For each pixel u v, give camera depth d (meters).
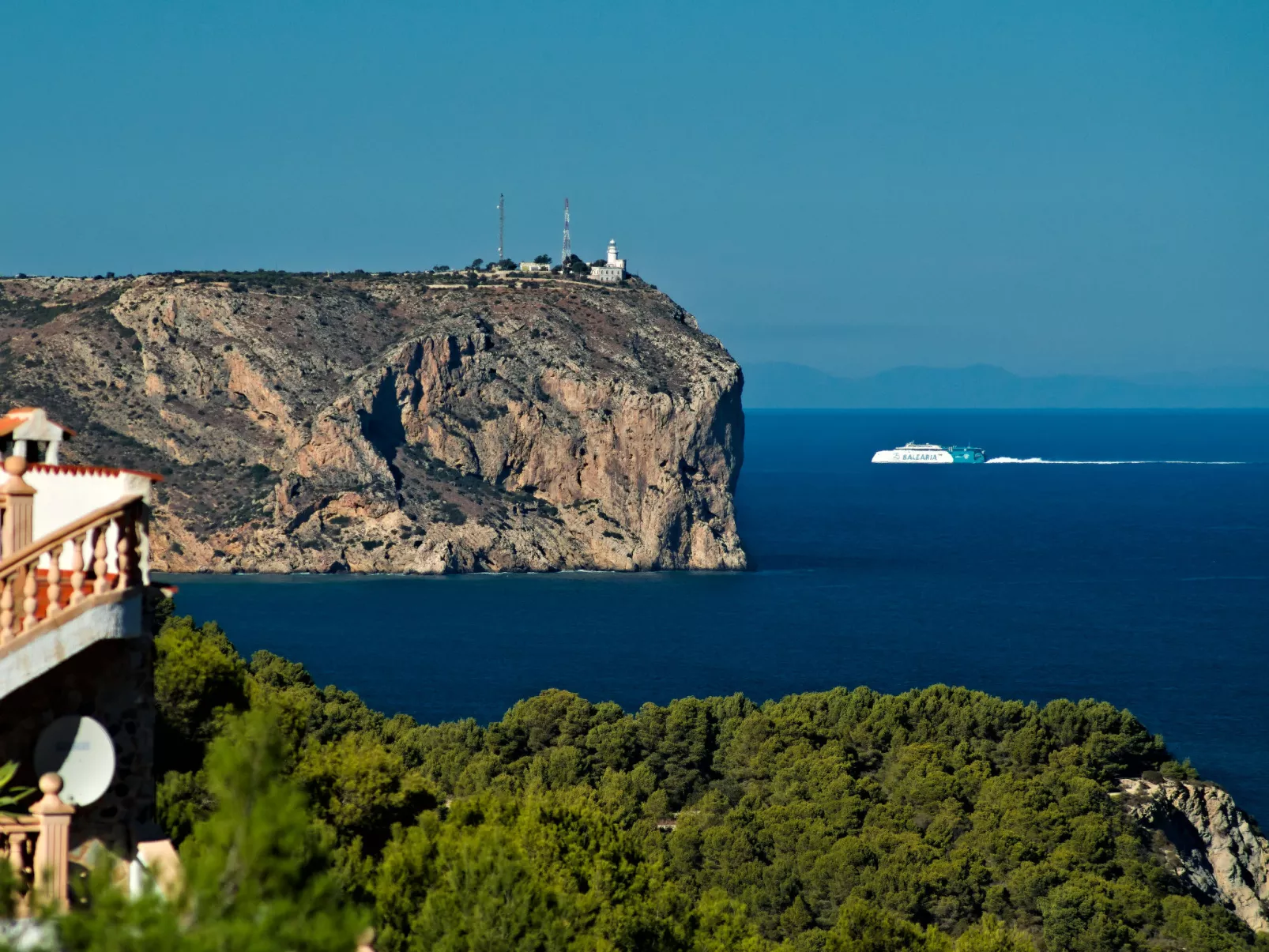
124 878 76.06
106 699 80.19
